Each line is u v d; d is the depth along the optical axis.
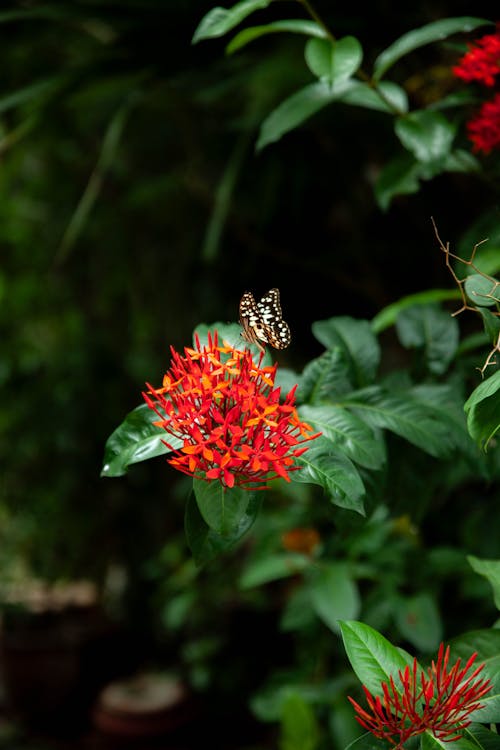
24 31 2.09
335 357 1.25
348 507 1.11
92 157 2.83
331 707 1.78
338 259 2.53
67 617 3.21
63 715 2.96
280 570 1.75
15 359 3.10
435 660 1.12
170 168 2.90
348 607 1.60
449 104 1.39
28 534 3.18
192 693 2.85
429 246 2.30
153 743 2.75
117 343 3.19
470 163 1.42
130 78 1.92
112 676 3.12
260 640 2.81
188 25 1.76
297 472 1.12
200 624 2.87
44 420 3.09
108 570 3.30
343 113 2.00
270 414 1.09
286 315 2.75
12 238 3.04
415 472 1.31
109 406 3.14
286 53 1.72
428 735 1.05
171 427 1.10
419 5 1.67
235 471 1.10
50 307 3.16
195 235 2.87
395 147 2.05
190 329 3.05
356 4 1.67
